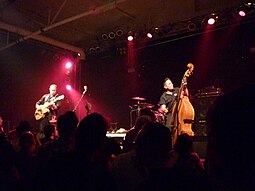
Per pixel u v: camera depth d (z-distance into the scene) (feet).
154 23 26.58
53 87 24.68
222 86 24.89
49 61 30.07
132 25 27.68
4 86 28.07
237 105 1.36
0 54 27.68
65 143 7.48
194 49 26.14
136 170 6.14
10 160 7.16
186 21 24.77
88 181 4.42
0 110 27.89
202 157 16.81
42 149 7.67
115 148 8.56
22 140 9.31
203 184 3.18
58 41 28.66
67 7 25.08
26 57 29.17
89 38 30.35
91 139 4.79
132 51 28.45
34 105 29.94
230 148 1.36
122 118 29.48
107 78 30.25
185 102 18.30
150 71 28.40
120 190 6.19
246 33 23.49
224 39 24.59
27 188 4.76
